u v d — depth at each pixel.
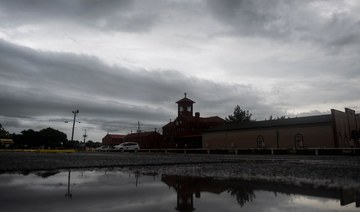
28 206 3.88
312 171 10.05
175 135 78.12
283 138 51.22
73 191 5.22
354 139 51.12
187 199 4.48
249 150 45.72
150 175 8.62
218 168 11.94
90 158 20.72
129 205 3.99
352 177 7.83
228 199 4.52
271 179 7.41
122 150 66.25
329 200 4.39
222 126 63.97
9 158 18.31
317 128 47.12
